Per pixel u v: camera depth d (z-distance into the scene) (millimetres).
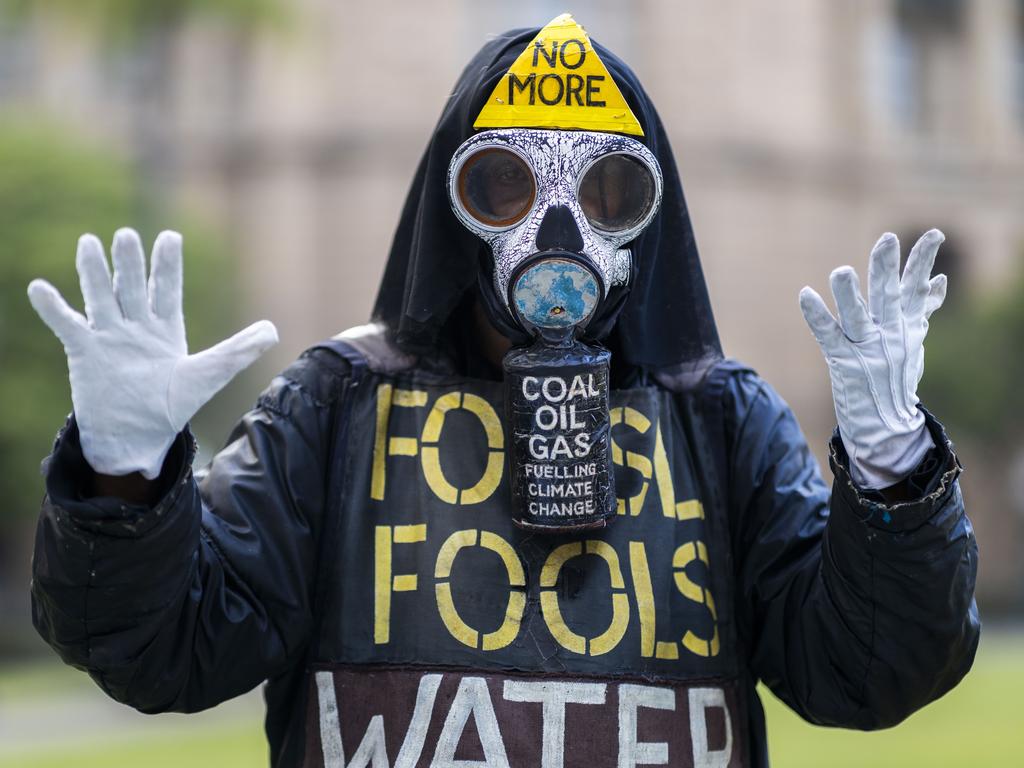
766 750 2930
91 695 16594
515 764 2660
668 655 2762
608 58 2865
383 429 2863
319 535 2818
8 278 21359
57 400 21734
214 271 24453
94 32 18000
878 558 2502
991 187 35531
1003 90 35969
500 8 30719
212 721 14133
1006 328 30281
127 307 2352
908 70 34906
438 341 2936
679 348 2984
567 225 2682
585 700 2695
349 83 30500
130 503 2357
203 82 30828
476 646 2717
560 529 2676
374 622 2762
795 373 32125
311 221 30812
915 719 12891
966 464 31812
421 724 2689
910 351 2484
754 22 31844
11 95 29078
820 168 32688
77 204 21938
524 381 2674
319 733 2740
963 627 2590
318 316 30719
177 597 2479
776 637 2812
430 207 2857
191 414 2379
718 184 31609
